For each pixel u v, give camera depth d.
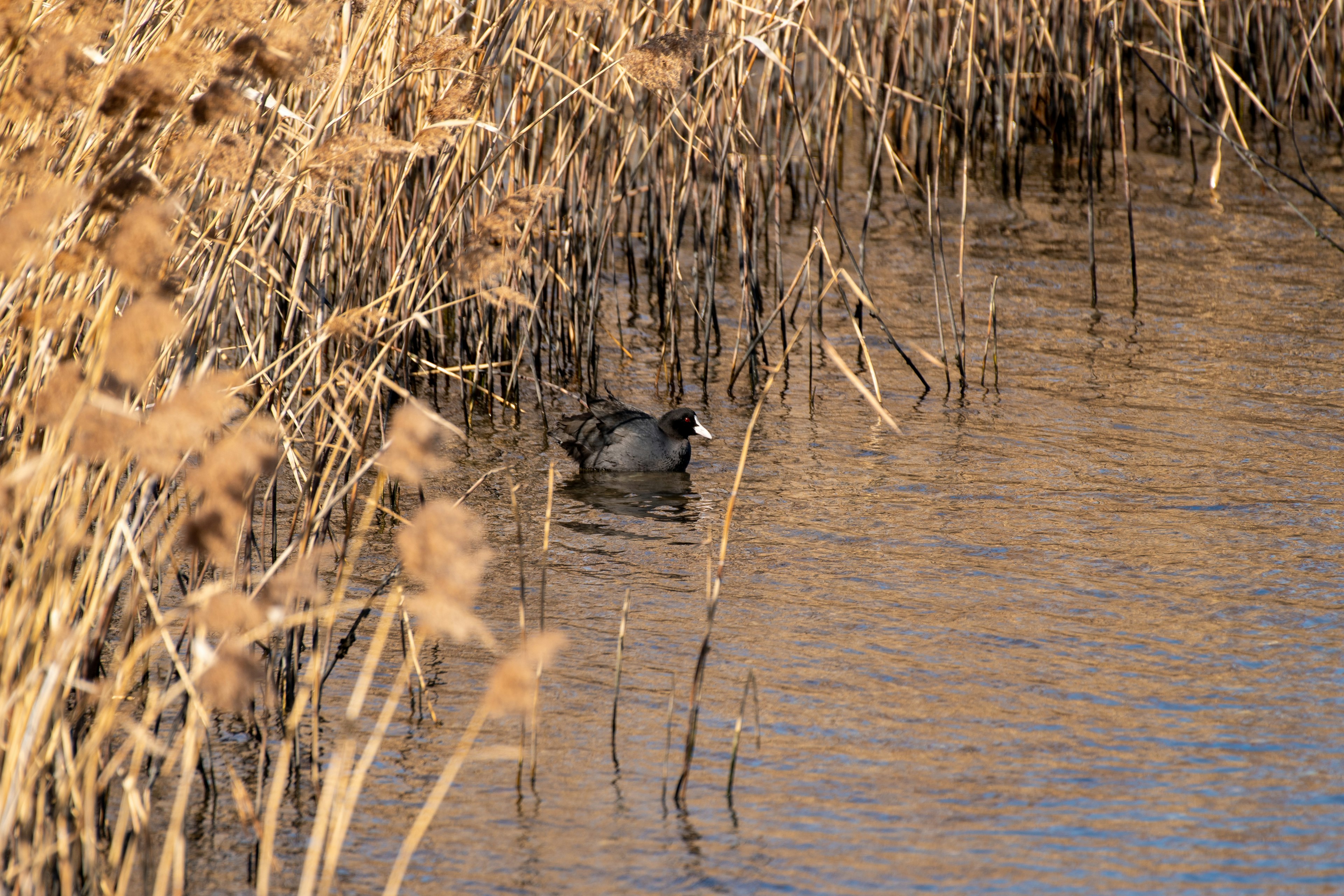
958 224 43.88
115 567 12.73
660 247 35.06
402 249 25.05
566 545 22.11
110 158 11.39
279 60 11.73
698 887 13.05
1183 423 27.73
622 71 19.14
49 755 11.55
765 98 31.89
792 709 16.64
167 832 13.88
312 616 11.45
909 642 18.50
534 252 28.00
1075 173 50.38
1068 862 13.46
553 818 14.30
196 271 14.26
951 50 38.12
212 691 10.69
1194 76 35.62
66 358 11.94
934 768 15.31
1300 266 39.12
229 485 10.01
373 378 18.06
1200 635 18.62
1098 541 21.97
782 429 28.05
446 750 15.68
